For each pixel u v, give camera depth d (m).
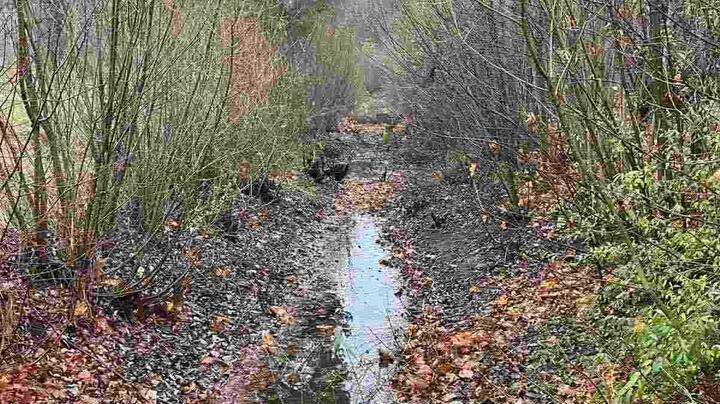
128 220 9.21
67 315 7.20
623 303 6.01
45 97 6.59
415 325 9.91
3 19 7.24
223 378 8.23
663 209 5.08
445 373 7.95
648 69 6.09
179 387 7.70
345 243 15.61
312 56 22.84
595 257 6.11
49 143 7.39
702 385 4.25
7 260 6.86
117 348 7.77
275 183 18.48
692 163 4.94
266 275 12.22
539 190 11.02
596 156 7.40
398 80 19.45
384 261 13.75
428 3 11.91
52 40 7.75
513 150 10.40
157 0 8.68
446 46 11.99
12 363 6.22
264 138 13.83
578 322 6.49
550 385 6.38
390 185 22.17
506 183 12.05
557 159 7.18
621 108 7.21
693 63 5.89
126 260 8.77
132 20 8.17
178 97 9.35
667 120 6.04
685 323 4.26
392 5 16.09
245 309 10.50
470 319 9.62
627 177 5.20
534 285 9.63
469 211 15.35
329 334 9.93
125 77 8.11
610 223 6.00
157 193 9.08
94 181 7.68
